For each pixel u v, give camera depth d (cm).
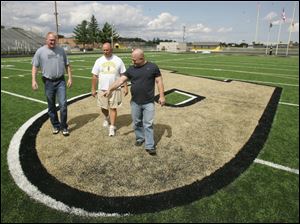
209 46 7325
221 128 543
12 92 892
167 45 6172
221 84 1074
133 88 391
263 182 341
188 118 605
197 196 312
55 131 500
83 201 304
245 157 412
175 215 280
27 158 406
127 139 472
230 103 758
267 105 743
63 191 323
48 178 351
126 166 381
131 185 335
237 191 321
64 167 379
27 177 353
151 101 395
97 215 281
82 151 427
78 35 7119
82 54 3806
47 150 433
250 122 586
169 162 393
